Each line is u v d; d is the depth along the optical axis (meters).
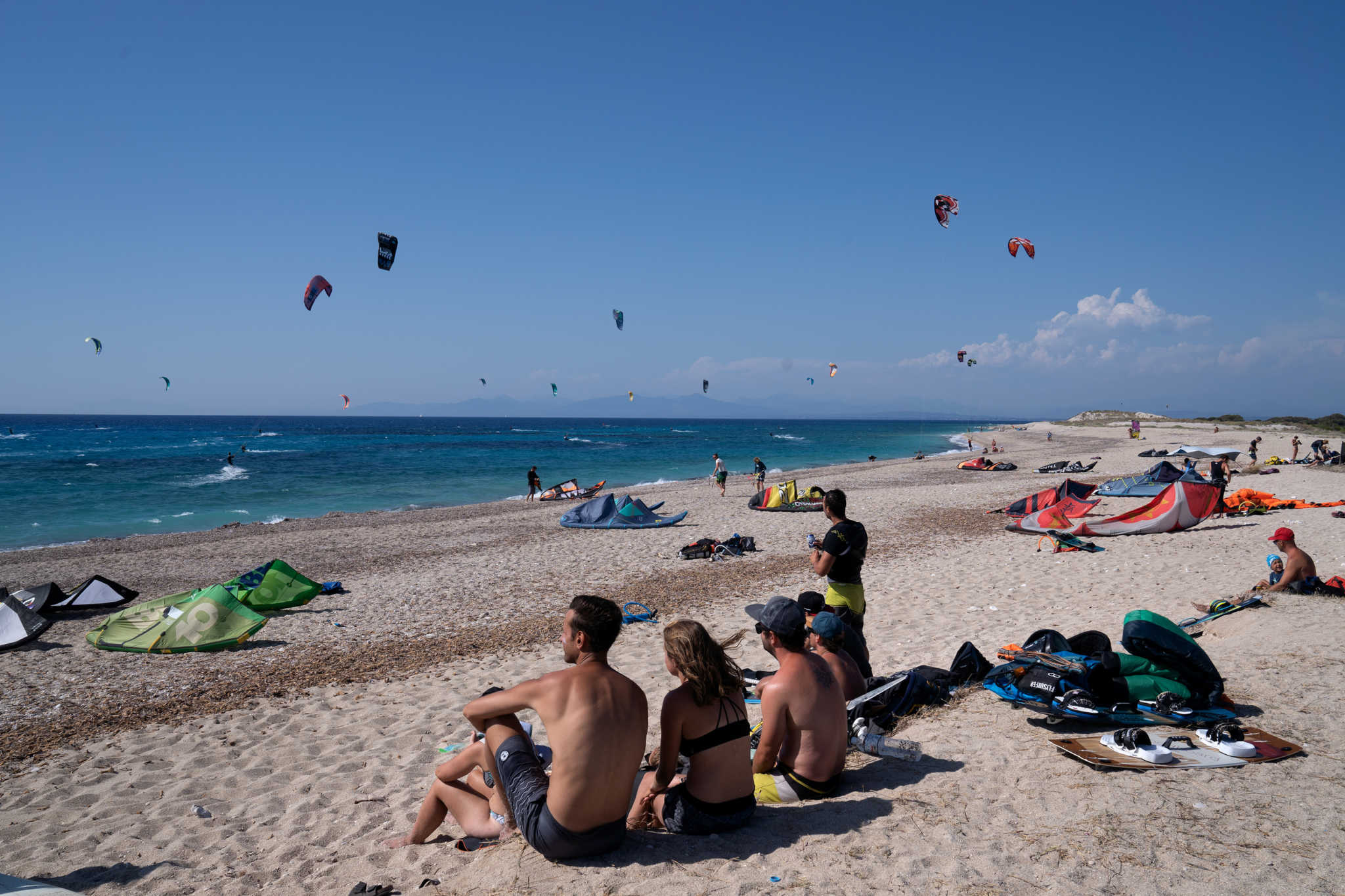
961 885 2.99
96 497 31.30
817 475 37.28
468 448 73.94
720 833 3.50
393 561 15.30
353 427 156.38
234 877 3.79
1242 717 4.65
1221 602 7.74
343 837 4.24
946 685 5.54
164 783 5.13
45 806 4.80
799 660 3.93
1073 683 4.64
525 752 3.50
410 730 6.02
